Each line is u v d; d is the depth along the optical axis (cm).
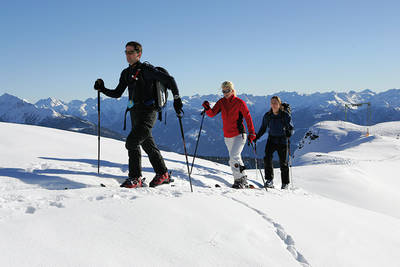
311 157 2706
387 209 854
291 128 738
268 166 757
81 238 214
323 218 387
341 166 1408
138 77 447
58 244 201
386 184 1186
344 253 290
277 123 745
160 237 237
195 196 368
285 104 743
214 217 300
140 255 206
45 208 274
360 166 1494
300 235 308
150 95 454
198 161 973
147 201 312
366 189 995
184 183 588
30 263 174
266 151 758
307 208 427
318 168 1272
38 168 535
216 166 949
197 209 314
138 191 371
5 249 184
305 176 1108
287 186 744
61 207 280
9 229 213
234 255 232
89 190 357
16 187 404
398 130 7975
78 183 454
